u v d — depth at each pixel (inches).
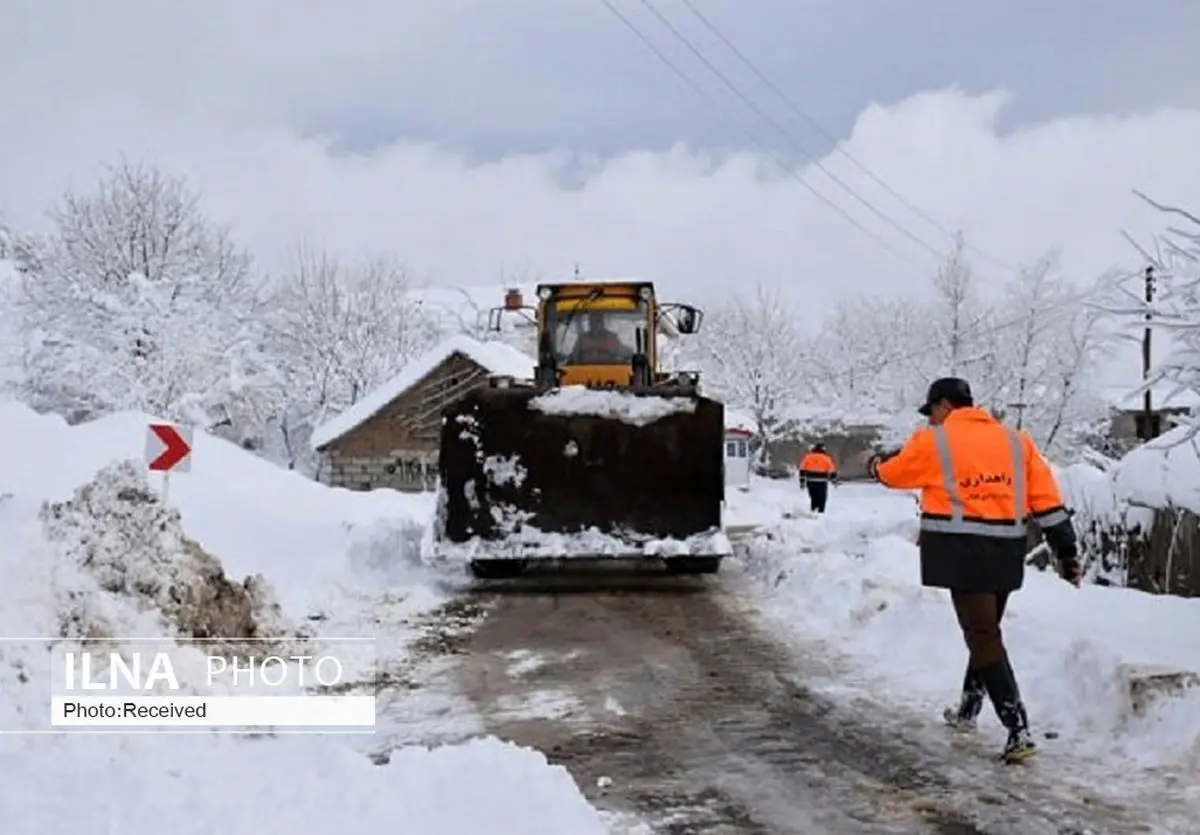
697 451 494.6
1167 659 260.8
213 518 621.6
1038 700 262.2
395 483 1637.6
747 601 456.8
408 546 580.7
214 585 317.1
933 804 199.8
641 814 195.6
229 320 1510.8
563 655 341.7
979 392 1451.8
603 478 493.4
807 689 292.5
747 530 892.0
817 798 203.8
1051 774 215.2
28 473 671.8
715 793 207.2
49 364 1250.0
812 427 2298.2
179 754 211.5
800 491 1796.3
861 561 491.8
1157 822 188.4
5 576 260.7
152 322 1211.9
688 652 345.7
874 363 2166.6
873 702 277.4
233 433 1627.7
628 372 594.6
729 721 259.6
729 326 2393.0
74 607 266.2
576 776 217.8
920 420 1642.5
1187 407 408.2
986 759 226.2
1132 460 481.7
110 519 299.7
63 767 195.2
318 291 1840.6
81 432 813.9
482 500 492.4
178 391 1204.5
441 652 346.3
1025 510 238.1
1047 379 1411.2
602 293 608.1
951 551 234.2
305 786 186.9
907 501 1456.7
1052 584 416.5
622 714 267.3
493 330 668.1
